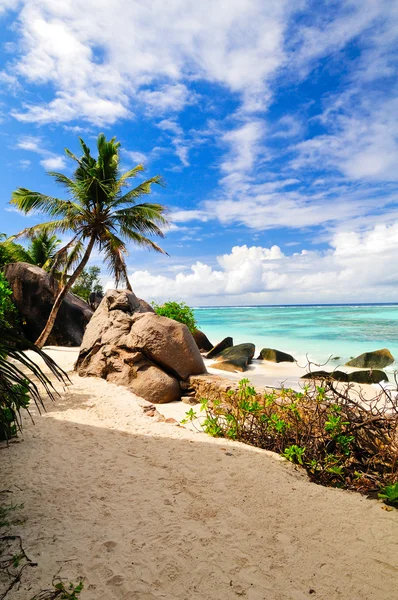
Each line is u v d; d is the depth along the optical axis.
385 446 3.97
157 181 15.36
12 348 2.34
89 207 15.06
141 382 7.88
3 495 3.21
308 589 2.23
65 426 5.24
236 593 2.19
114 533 2.73
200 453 4.38
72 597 2.08
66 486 3.44
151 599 2.12
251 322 37.91
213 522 2.91
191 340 8.55
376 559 2.49
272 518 2.99
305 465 4.13
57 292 17.83
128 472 3.80
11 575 2.24
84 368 9.26
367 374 10.34
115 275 15.53
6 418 4.21
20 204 14.76
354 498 3.40
